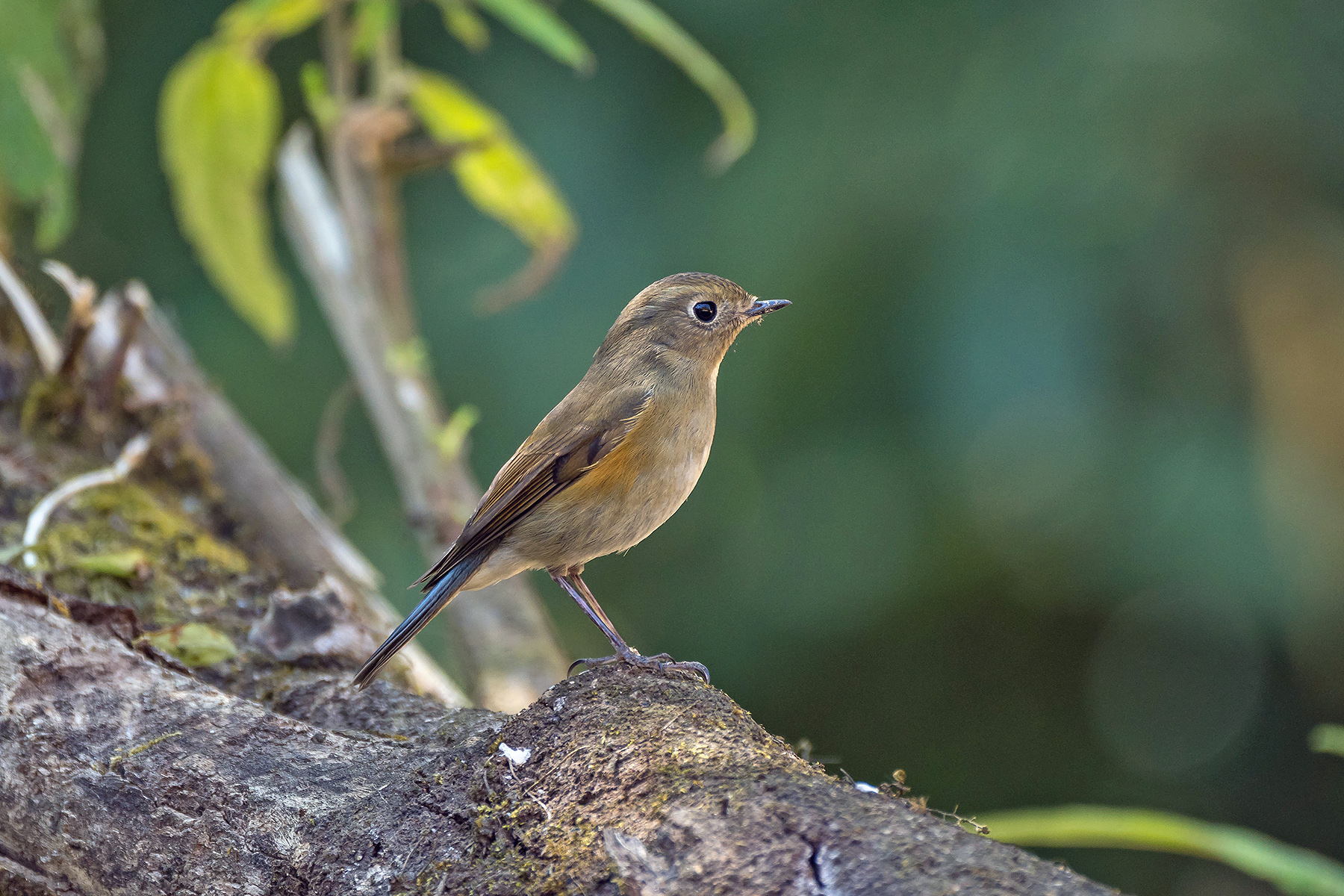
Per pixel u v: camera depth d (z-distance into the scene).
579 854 3.83
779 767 3.89
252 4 8.57
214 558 6.99
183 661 5.98
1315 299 11.19
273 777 4.58
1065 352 10.61
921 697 13.88
